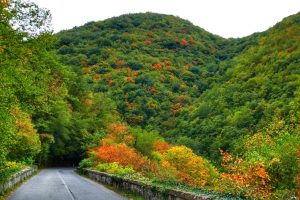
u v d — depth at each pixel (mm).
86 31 183250
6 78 12961
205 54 165875
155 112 99188
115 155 40094
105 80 123562
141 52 158750
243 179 10773
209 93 92500
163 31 186250
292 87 61438
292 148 12359
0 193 17969
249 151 15469
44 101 18172
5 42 13133
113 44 164625
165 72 130500
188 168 33656
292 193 9023
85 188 23156
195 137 68812
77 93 78375
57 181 29953
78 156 74875
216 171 33000
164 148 52094
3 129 15227
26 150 38438
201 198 9703
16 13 14078
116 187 22422
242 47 157250
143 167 29078
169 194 12141
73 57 145000
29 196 18266
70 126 71062
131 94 108562
